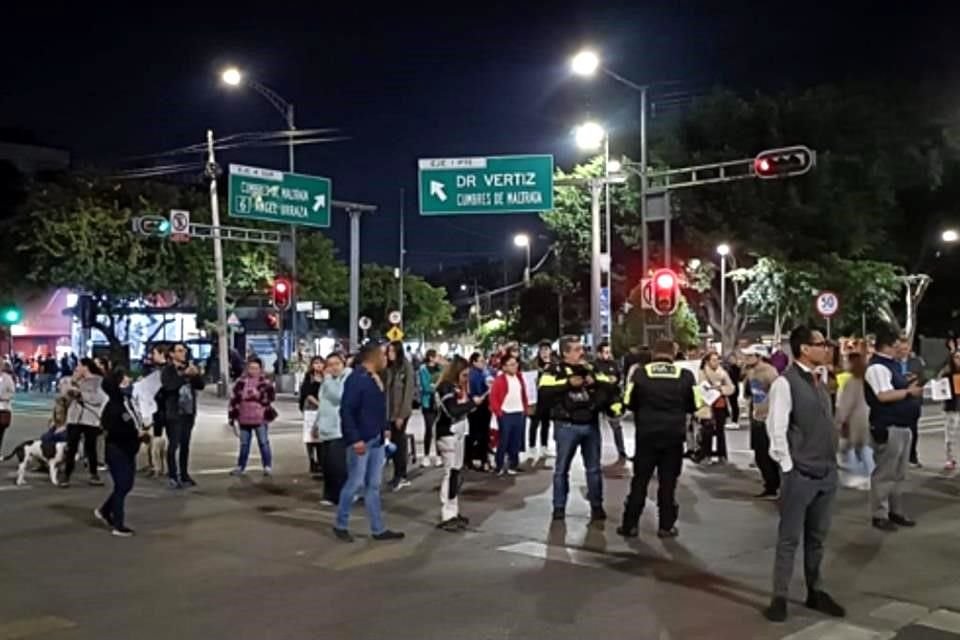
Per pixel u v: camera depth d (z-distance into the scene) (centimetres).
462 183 2738
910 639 743
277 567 968
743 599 844
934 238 4844
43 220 4384
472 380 1706
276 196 2906
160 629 763
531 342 6031
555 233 5425
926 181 4362
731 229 4009
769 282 3984
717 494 1412
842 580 908
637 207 4122
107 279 4475
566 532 1131
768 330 5200
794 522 787
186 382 1539
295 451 2114
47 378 4900
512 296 9406
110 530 1164
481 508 1300
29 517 1257
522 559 995
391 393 1505
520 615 795
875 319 4672
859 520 1195
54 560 1004
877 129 4125
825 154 3941
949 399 1669
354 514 1268
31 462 1759
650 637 738
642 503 1105
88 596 862
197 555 1025
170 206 4581
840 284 4022
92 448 1590
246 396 1661
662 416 1092
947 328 5544
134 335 5481
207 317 4994
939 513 1249
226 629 762
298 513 1277
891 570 948
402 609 814
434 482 1569
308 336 5378
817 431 789
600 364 1858
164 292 4800
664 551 1027
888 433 1145
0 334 5597
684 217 4100
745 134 4000
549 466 1750
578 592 864
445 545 1066
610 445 2117
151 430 1597
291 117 3678
